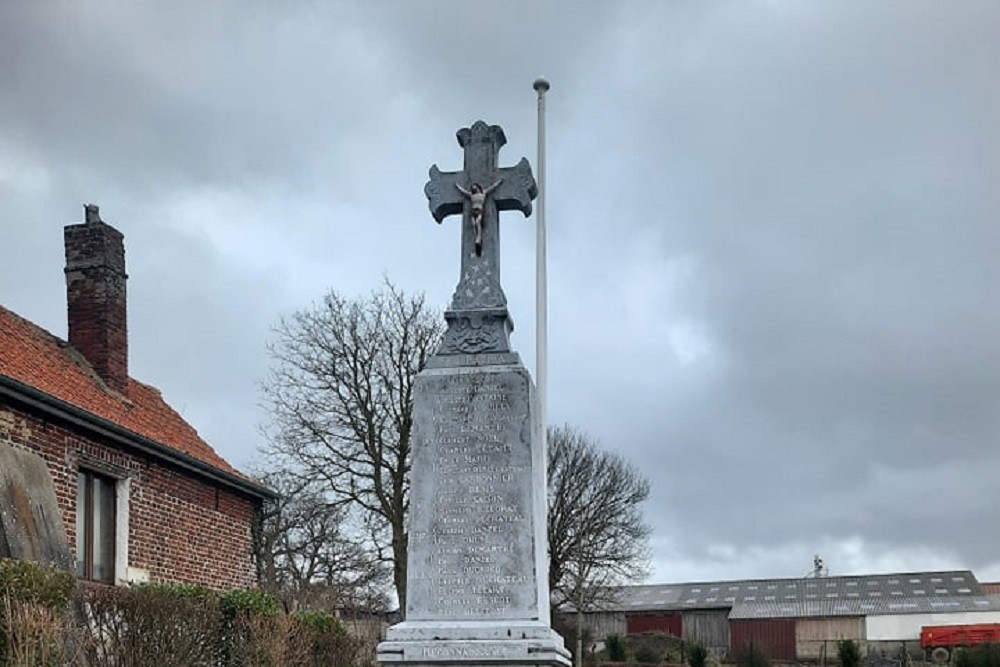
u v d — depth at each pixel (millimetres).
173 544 19703
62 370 19156
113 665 14062
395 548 32969
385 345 33781
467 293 12367
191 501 20516
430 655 11039
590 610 54094
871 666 51125
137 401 21359
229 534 21844
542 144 15727
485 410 11758
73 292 20547
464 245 12555
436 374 11906
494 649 10984
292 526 37156
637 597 73375
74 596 13516
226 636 16781
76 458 17141
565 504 43969
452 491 11617
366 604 38938
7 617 11320
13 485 14883
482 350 12078
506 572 11375
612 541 45344
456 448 11703
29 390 15656
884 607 64250
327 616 21250
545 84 16031
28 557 14469
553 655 10930
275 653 16828
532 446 11719
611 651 52875
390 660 11078
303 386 33812
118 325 20672
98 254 20516
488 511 11531
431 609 11367
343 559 37594
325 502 34375
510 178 12719
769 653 59344
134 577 18312
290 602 25953
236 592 17797
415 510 11609
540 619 11328
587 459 44906
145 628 14195
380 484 33125
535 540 11484
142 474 18938
